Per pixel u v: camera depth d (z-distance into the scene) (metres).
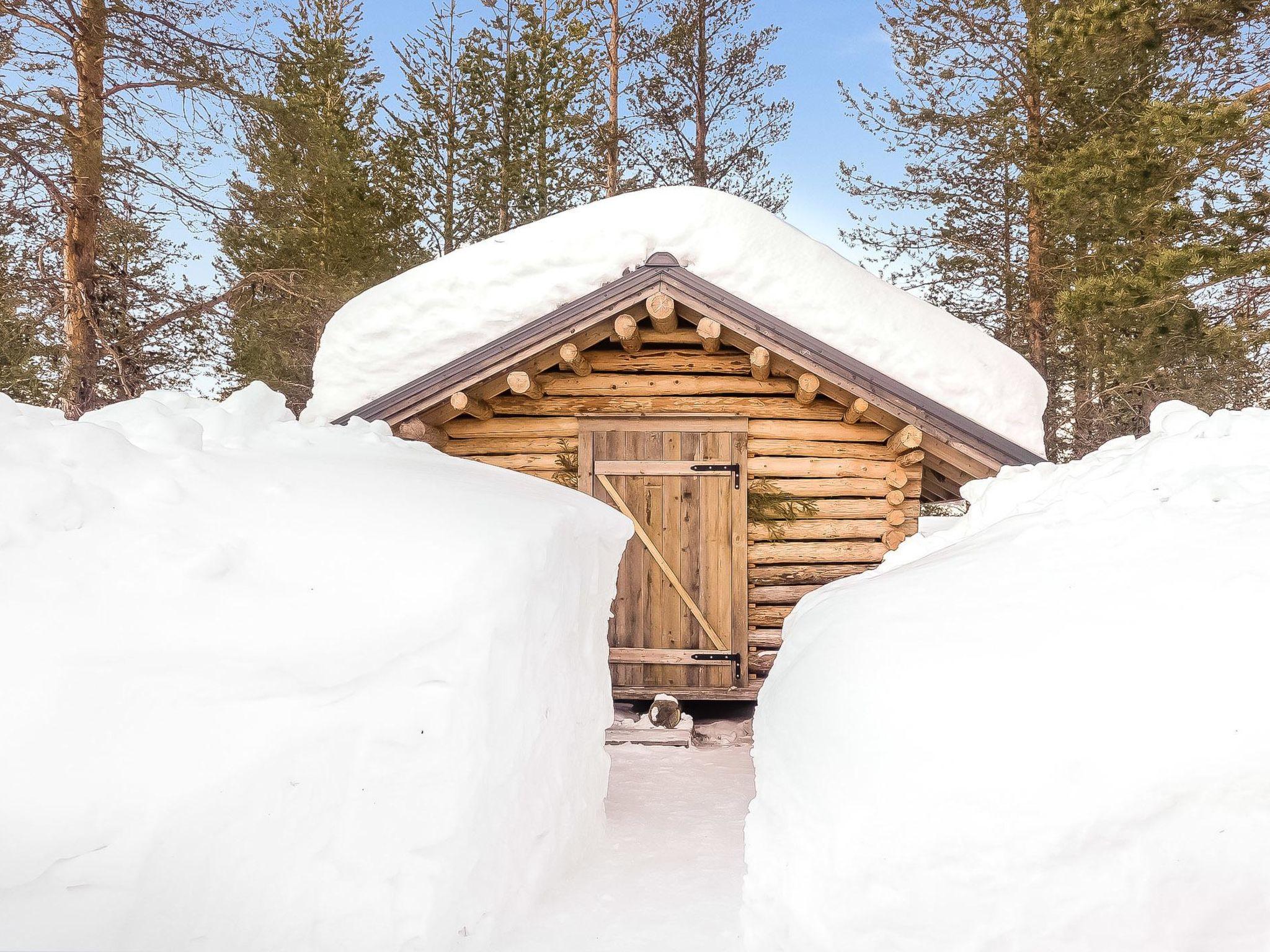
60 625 2.41
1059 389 16.27
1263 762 1.96
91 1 9.49
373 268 15.27
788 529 6.64
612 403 6.71
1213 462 2.91
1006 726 2.22
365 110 17.05
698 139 18.42
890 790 2.27
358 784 2.42
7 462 2.69
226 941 2.14
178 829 2.12
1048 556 2.84
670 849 3.71
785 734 2.80
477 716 2.70
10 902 1.93
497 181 17.86
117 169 9.48
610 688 4.24
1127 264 9.81
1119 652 2.25
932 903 2.13
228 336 11.55
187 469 3.06
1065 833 2.05
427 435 6.48
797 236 6.45
